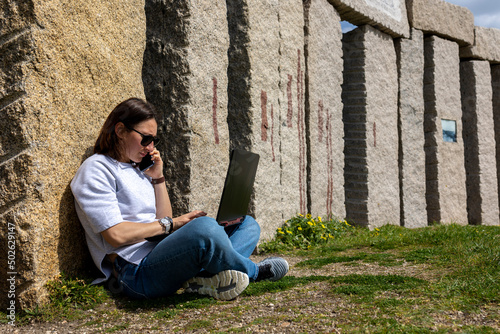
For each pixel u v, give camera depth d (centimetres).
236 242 281
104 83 296
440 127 865
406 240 484
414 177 809
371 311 216
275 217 520
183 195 400
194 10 412
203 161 417
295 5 577
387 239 508
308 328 200
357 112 721
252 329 203
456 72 912
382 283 273
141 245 253
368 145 713
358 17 702
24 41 237
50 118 245
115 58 311
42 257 238
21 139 232
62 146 254
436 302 225
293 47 569
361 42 722
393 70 781
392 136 770
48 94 245
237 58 487
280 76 539
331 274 334
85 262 274
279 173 532
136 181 262
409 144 805
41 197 236
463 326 190
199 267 247
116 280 259
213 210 428
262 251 484
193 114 407
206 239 238
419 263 346
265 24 514
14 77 235
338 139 665
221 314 229
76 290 251
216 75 440
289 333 196
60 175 250
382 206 736
